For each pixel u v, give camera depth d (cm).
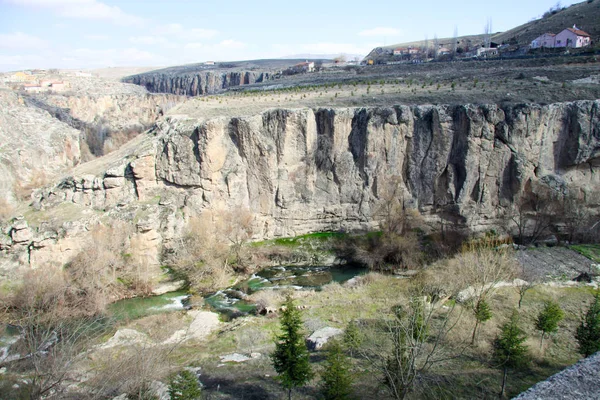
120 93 13725
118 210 4850
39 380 2153
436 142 5112
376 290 4153
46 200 4900
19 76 17312
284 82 9806
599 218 5031
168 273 4691
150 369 2264
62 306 3694
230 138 5272
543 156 5034
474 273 3453
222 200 5244
